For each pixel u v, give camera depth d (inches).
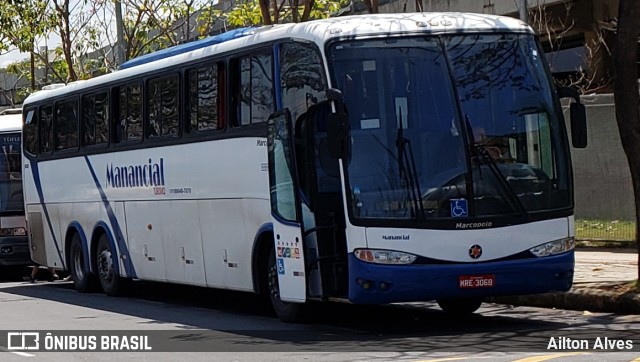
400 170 530.3
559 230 548.7
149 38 1466.5
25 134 964.0
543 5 1093.8
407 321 608.7
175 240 719.1
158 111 735.1
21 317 695.7
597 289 619.2
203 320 649.0
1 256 1034.1
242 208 634.2
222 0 1311.5
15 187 1049.5
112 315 697.0
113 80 799.7
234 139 638.5
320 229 553.0
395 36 546.0
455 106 540.7
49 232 929.5
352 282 527.2
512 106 550.6
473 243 530.6
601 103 891.4
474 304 622.8
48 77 1648.6
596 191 882.8
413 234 526.0
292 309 604.1
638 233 606.2
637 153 598.9
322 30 547.8
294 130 568.1
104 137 818.8
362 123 532.7
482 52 553.9
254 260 625.0
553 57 1211.2
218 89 657.6
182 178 703.1
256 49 610.9
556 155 555.8
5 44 1315.2
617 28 598.2
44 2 1197.1
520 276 538.9
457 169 535.2
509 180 540.7
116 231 807.1
